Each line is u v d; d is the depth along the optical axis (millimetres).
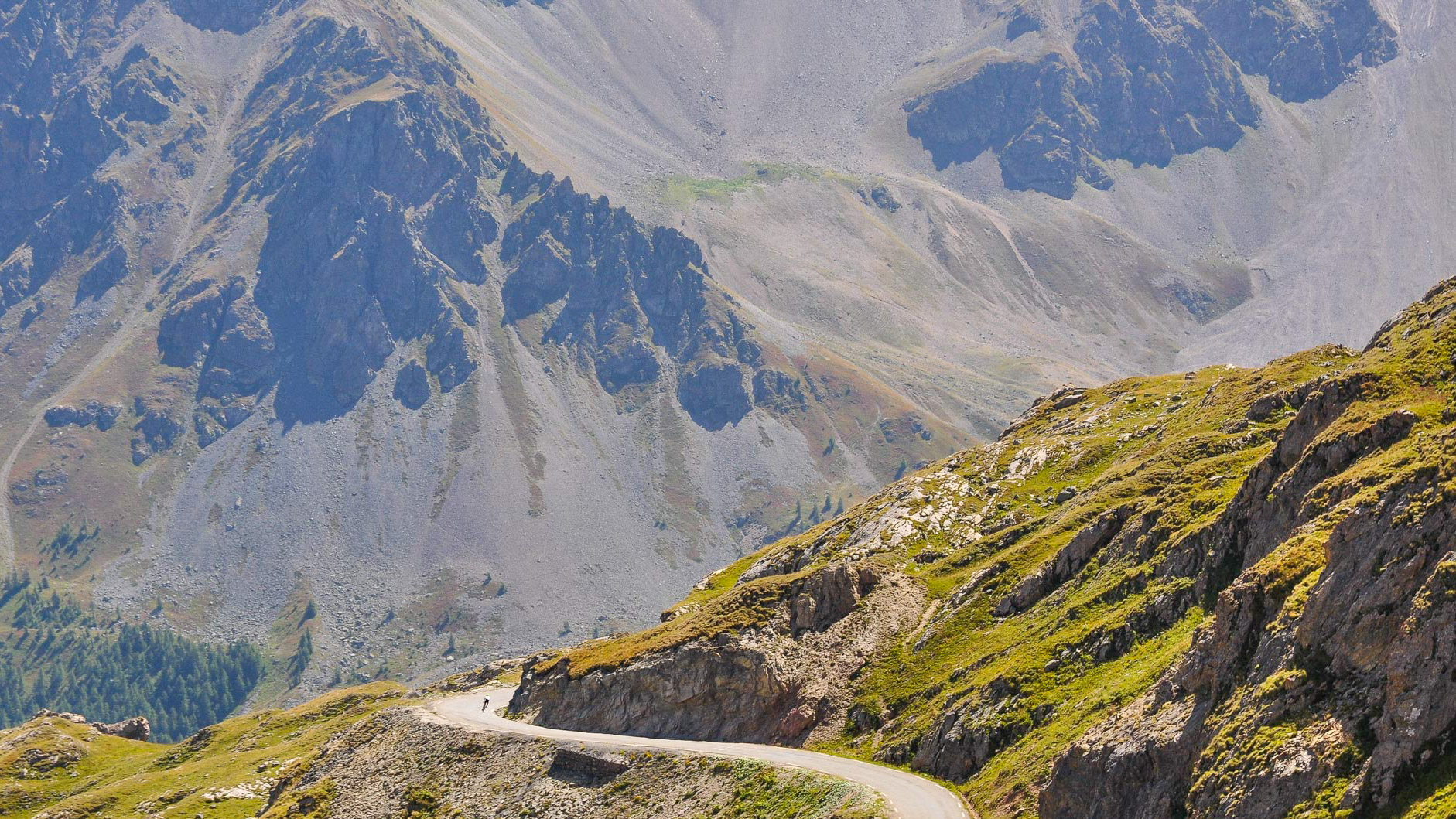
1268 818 57312
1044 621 108375
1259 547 85250
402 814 132375
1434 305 106125
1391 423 77875
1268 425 132375
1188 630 87188
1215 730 65250
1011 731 92375
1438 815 49406
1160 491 125188
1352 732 56188
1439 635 54312
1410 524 59250
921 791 91000
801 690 125188
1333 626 60344
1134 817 68812
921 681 116375
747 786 103438
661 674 132875
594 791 116812
